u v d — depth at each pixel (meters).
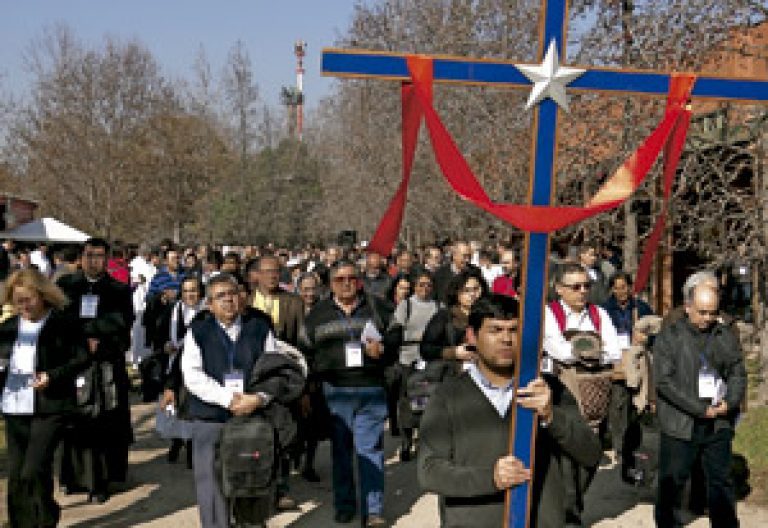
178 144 32.09
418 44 17.36
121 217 32.25
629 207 11.21
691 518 6.08
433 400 3.15
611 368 5.76
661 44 10.06
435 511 6.37
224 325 5.32
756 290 9.08
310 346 6.14
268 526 6.04
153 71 31.66
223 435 5.02
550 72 3.34
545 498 3.13
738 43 9.51
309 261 17.83
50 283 5.52
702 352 5.10
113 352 6.66
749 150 8.77
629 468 6.64
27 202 27.92
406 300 8.03
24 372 5.35
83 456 6.62
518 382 3.05
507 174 13.36
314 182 36.56
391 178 21.09
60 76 29.91
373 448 5.99
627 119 10.52
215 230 36.19
